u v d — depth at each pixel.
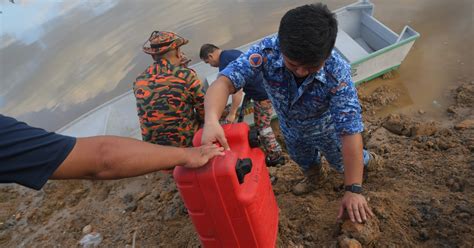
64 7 9.70
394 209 3.08
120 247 3.78
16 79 7.59
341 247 2.73
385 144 4.30
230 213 2.11
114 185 4.78
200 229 2.26
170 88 3.51
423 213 3.03
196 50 7.43
